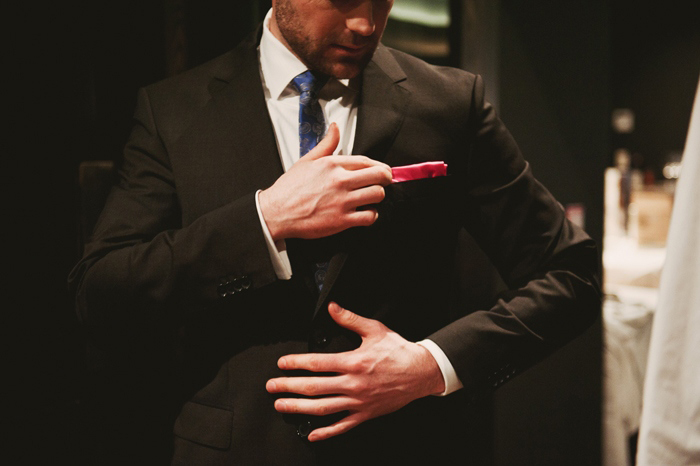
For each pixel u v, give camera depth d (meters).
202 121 0.95
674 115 7.14
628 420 2.30
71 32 1.44
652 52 7.20
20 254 1.38
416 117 0.95
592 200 2.25
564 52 2.06
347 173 0.81
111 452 1.50
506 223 0.99
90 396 1.47
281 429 0.88
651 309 2.49
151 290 0.86
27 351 1.40
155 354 1.51
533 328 0.93
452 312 1.77
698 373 0.65
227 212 0.85
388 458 0.91
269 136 0.93
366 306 0.90
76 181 1.45
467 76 1.03
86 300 0.90
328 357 0.84
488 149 1.00
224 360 0.91
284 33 0.88
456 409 0.99
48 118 1.42
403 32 1.87
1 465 1.36
